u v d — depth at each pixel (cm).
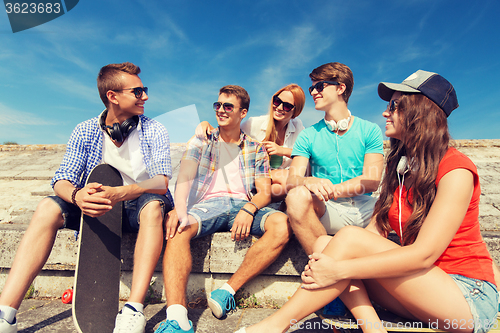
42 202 178
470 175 128
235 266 213
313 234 184
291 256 209
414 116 142
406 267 120
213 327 179
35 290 231
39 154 636
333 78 220
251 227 211
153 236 173
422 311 126
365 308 133
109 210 184
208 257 217
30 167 552
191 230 195
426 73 149
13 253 225
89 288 163
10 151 657
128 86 192
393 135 156
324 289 132
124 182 204
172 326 154
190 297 219
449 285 123
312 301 133
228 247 215
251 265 199
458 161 130
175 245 184
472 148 559
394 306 143
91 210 167
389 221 164
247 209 212
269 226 202
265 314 199
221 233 217
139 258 169
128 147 197
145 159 194
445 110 141
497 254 203
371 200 216
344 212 206
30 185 478
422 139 139
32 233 170
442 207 125
